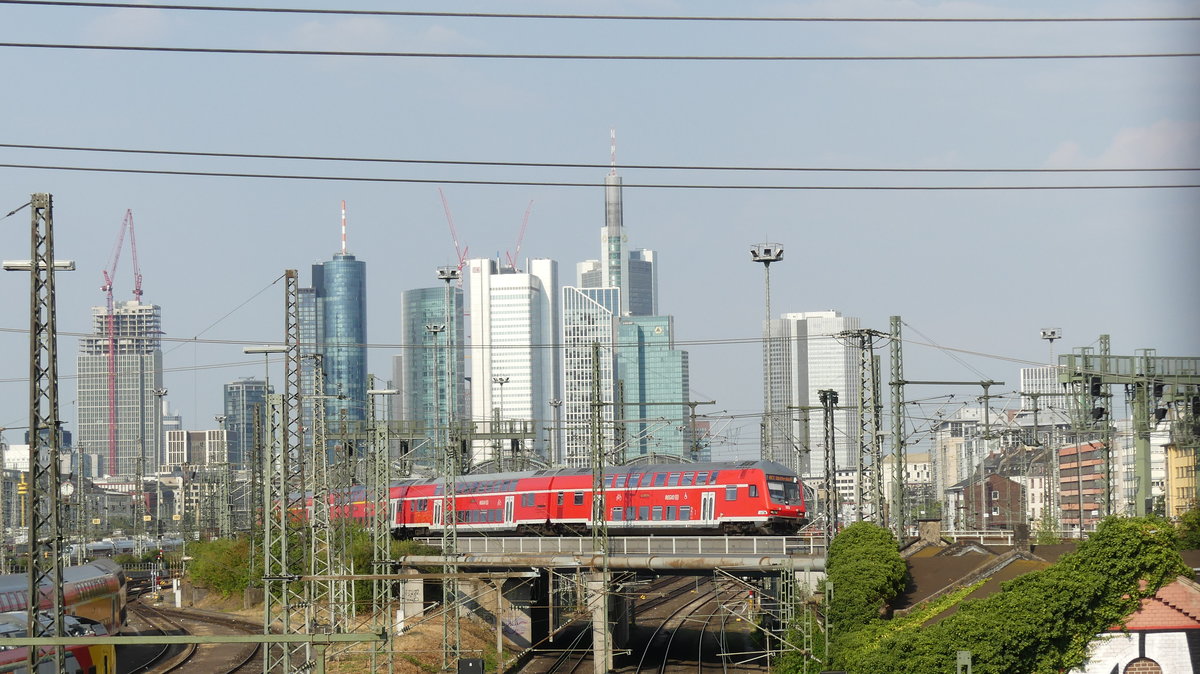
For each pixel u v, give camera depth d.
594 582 179.12
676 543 173.88
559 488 195.62
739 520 178.75
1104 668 111.50
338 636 75.50
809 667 150.00
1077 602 110.44
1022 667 110.69
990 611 112.06
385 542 177.88
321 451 168.88
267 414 129.25
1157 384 175.12
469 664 111.75
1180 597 110.88
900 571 150.12
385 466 182.12
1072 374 175.75
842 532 159.50
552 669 182.62
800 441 199.62
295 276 147.88
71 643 71.44
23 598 164.25
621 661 192.50
